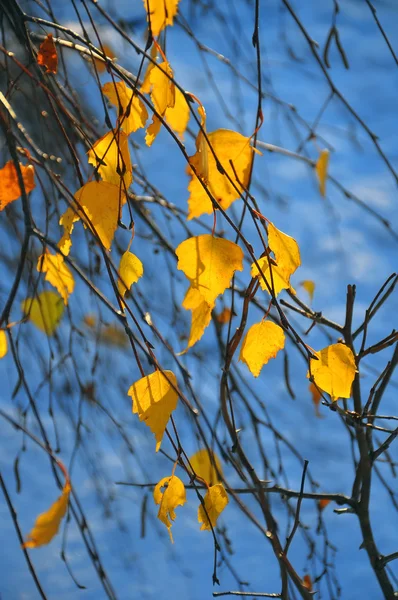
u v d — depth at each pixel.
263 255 1.49
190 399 2.82
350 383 1.50
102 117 3.20
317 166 1.79
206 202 1.53
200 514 1.49
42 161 1.57
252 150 1.53
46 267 1.62
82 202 1.50
